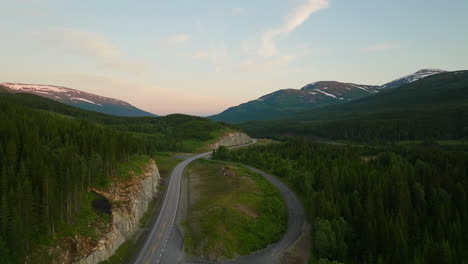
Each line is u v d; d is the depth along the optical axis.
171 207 83.06
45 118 93.38
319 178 102.56
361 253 62.78
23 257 41.69
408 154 144.25
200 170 135.88
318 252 60.69
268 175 126.19
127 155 97.06
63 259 44.88
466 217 69.94
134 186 78.19
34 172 51.62
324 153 154.75
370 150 168.75
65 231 49.78
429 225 71.25
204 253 57.16
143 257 54.69
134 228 66.31
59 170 55.69
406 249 58.75
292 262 56.84
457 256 60.81
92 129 97.56
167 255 55.84
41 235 46.38
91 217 56.53
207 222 69.75
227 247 59.38
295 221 76.31
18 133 66.62
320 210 72.62
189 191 100.38
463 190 82.38
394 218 71.44
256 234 65.94
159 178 113.06
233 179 112.38
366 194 83.56
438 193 83.06
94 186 68.31
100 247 50.88
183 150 193.62
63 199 52.06
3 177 46.72
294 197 95.56
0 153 55.06
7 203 42.88
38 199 47.62
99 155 72.69
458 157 120.88
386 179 90.44
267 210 79.44
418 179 94.88
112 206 63.31
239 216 72.50
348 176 94.12
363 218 68.81
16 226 41.09
